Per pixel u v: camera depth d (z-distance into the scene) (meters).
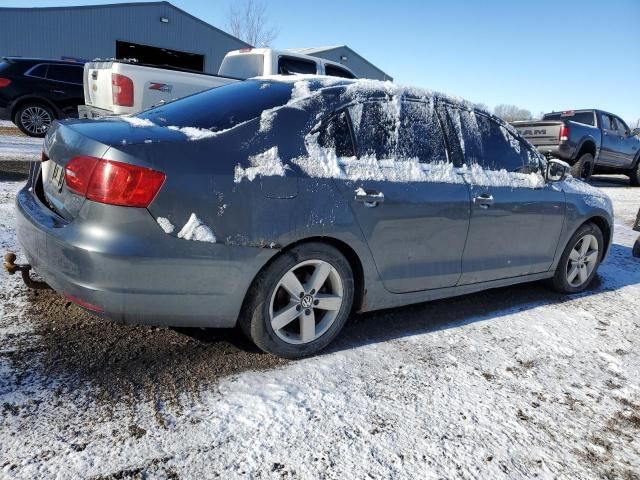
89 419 2.22
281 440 2.22
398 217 3.08
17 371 2.49
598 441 2.43
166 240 2.37
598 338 3.63
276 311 2.82
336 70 10.44
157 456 2.05
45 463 1.95
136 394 2.43
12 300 3.23
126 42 25.94
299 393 2.58
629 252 6.30
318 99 2.97
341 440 2.26
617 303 4.43
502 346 3.36
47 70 11.75
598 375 3.08
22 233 2.76
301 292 2.84
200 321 2.58
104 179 2.30
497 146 3.89
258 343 2.79
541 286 4.80
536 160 4.14
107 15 25.20
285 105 2.86
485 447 2.31
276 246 2.62
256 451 2.14
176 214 2.38
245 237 2.53
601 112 12.60
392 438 2.31
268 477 2.01
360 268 3.06
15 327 2.90
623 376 3.09
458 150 3.59
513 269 3.96
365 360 3.00
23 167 8.09
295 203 2.67
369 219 2.95
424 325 3.60
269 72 9.36
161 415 2.30
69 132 2.62
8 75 11.44
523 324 3.78
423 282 3.37
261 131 2.71
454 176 3.45
